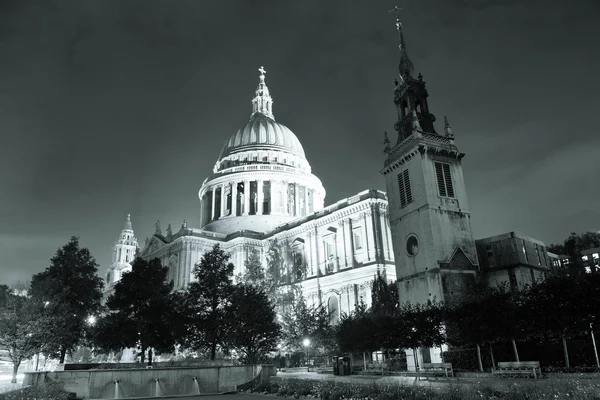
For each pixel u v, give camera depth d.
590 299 28.02
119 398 30.72
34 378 30.91
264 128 132.62
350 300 72.56
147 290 50.91
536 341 33.97
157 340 48.53
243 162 124.38
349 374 39.19
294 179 119.06
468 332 32.81
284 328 63.06
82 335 57.22
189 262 94.00
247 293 49.16
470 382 23.20
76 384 31.45
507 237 46.78
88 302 58.31
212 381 34.31
